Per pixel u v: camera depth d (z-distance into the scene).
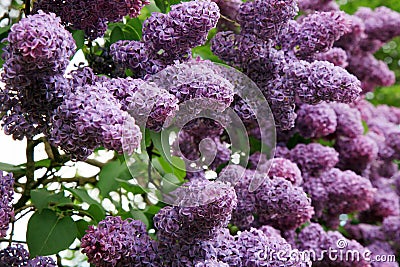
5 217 1.29
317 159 1.85
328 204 1.87
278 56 1.46
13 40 1.18
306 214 1.74
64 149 1.25
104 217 1.44
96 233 1.30
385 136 2.34
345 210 1.89
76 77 1.28
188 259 1.34
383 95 3.46
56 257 1.54
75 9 1.33
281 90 1.46
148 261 1.33
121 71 1.38
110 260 1.30
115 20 1.36
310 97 1.43
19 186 1.50
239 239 1.39
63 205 1.42
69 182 1.56
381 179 2.34
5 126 1.28
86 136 1.21
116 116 1.20
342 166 2.04
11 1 1.51
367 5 3.19
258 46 1.45
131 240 1.32
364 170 2.06
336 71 1.41
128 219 1.39
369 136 2.29
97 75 1.35
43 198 1.39
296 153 1.87
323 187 1.85
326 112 1.85
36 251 1.36
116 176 1.48
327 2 1.95
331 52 1.86
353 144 2.01
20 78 1.22
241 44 1.46
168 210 1.33
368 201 1.88
